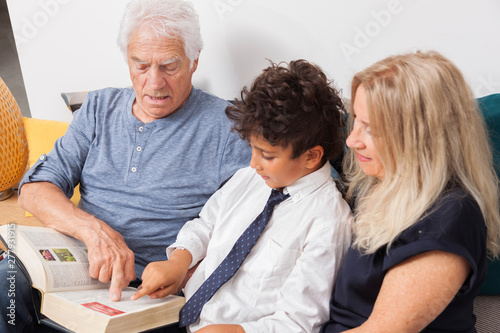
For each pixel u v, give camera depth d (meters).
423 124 0.86
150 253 1.45
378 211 0.93
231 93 1.82
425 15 1.42
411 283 0.81
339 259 1.04
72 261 1.19
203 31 1.79
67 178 1.49
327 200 1.09
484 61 1.39
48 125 1.90
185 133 1.45
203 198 1.47
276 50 1.68
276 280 1.09
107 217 1.46
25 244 1.15
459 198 0.85
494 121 1.15
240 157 1.43
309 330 1.01
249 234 1.14
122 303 1.07
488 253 1.10
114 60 2.03
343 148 1.22
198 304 1.11
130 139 1.47
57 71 2.20
